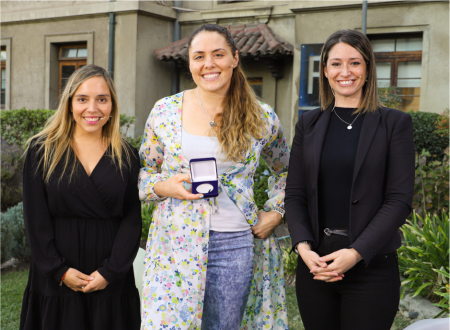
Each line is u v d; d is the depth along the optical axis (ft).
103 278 7.25
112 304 7.53
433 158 23.61
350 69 6.74
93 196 7.31
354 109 6.97
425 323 6.27
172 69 32.96
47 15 34.27
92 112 7.30
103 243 7.46
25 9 35.58
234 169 7.20
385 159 6.48
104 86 7.43
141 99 31.27
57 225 7.39
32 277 7.47
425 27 25.67
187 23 32.89
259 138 7.41
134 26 30.71
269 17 30.19
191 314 6.99
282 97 30.17
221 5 31.76
